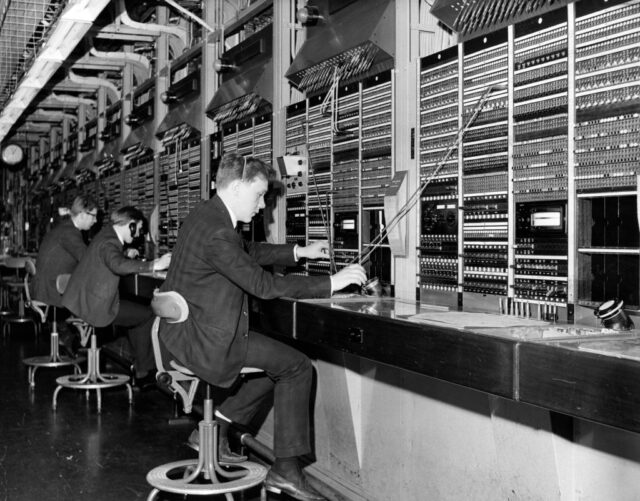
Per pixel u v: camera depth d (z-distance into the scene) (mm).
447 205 2779
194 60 5609
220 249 2660
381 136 3139
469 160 2656
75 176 9484
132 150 6969
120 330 5496
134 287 4734
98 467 3527
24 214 13289
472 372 1834
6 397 5074
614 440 1933
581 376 1513
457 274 2721
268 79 4098
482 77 2598
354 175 3316
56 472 3447
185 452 3785
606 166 2113
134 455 3729
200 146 5188
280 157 3707
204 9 5355
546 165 2326
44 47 5383
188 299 2729
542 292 2340
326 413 3316
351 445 3133
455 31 2795
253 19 4547
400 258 3039
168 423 4363
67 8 4480
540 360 1624
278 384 2836
